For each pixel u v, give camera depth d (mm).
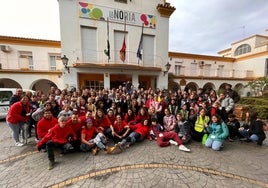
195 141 5000
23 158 3838
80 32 11078
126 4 12180
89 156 3906
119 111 5586
